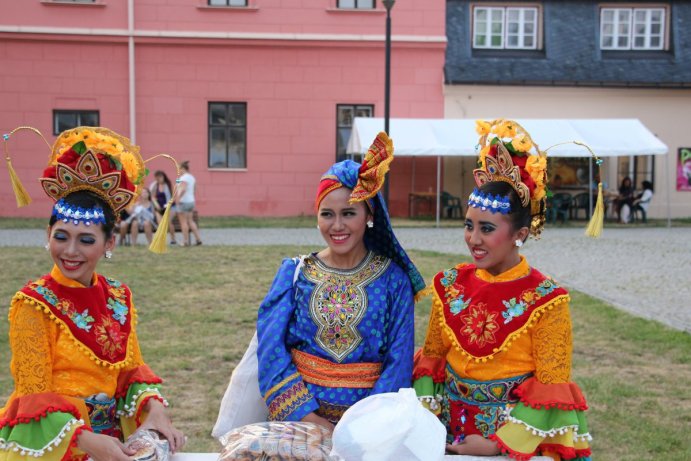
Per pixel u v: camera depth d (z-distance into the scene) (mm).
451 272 3215
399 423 2488
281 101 20906
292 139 21047
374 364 3100
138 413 3041
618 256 13344
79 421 2717
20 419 2680
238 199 21078
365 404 2578
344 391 3039
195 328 7723
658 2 22062
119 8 20188
